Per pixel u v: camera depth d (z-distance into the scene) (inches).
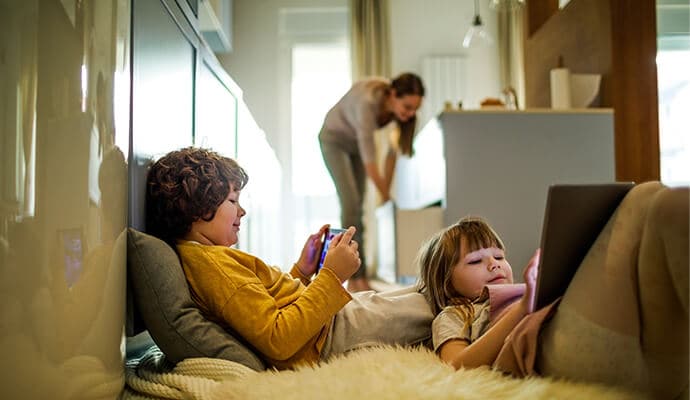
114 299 33.1
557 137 97.7
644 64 99.7
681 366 30.4
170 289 36.5
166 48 48.0
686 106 101.0
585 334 30.6
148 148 42.5
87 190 30.9
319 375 31.8
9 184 27.8
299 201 197.5
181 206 40.5
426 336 42.4
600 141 98.0
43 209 28.6
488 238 42.9
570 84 104.4
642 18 99.7
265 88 196.2
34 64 28.5
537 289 32.6
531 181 97.3
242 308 36.8
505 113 97.3
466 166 96.9
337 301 38.6
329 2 196.9
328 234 49.0
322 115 198.1
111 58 33.3
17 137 28.0
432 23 198.4
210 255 38.9
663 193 28.4
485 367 32.2
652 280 29.1
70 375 29.7
